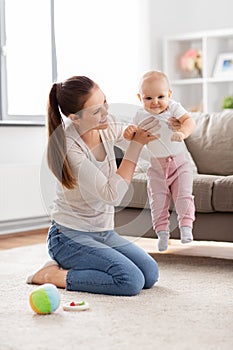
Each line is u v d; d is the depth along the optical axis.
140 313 2.32
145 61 5.77
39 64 5.13
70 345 1.95
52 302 2.32
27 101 5.07
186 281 2.89
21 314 2.33
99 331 2.09
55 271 2.81
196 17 5.97
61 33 5.23
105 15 5.48
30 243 4.32
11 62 4.96
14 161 4.78
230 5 5.78
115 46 5.55
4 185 4.52
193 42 6.04
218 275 3.02
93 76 5.40
